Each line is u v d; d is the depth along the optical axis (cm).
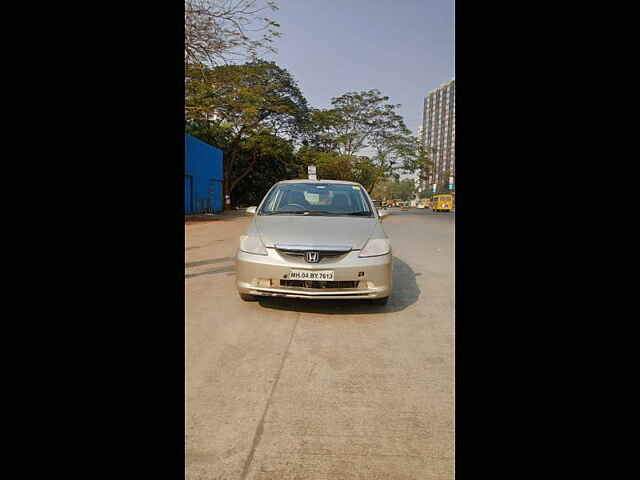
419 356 278
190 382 237
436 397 222
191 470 161
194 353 279
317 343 299
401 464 167
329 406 212
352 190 477
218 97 1146
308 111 3675
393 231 1345
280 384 235
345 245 349
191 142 2164
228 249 800
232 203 3559
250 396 221
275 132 3353
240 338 307
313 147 4094
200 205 2327
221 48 759
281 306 391
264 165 3484
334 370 255
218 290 455
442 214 3116
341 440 183
